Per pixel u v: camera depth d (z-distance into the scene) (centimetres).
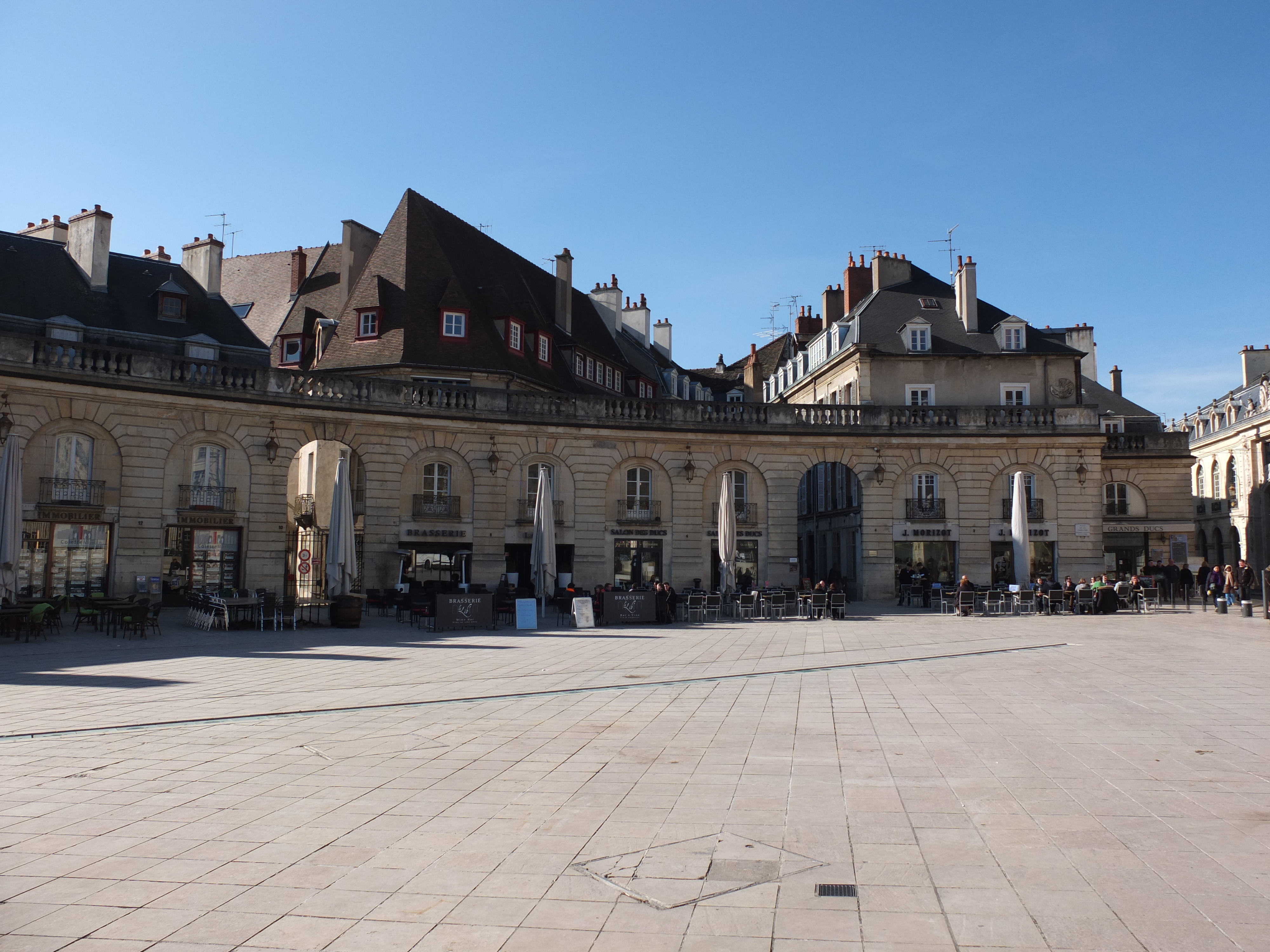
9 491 2033
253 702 1269
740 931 518
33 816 743
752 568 3412
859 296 4534
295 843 675
